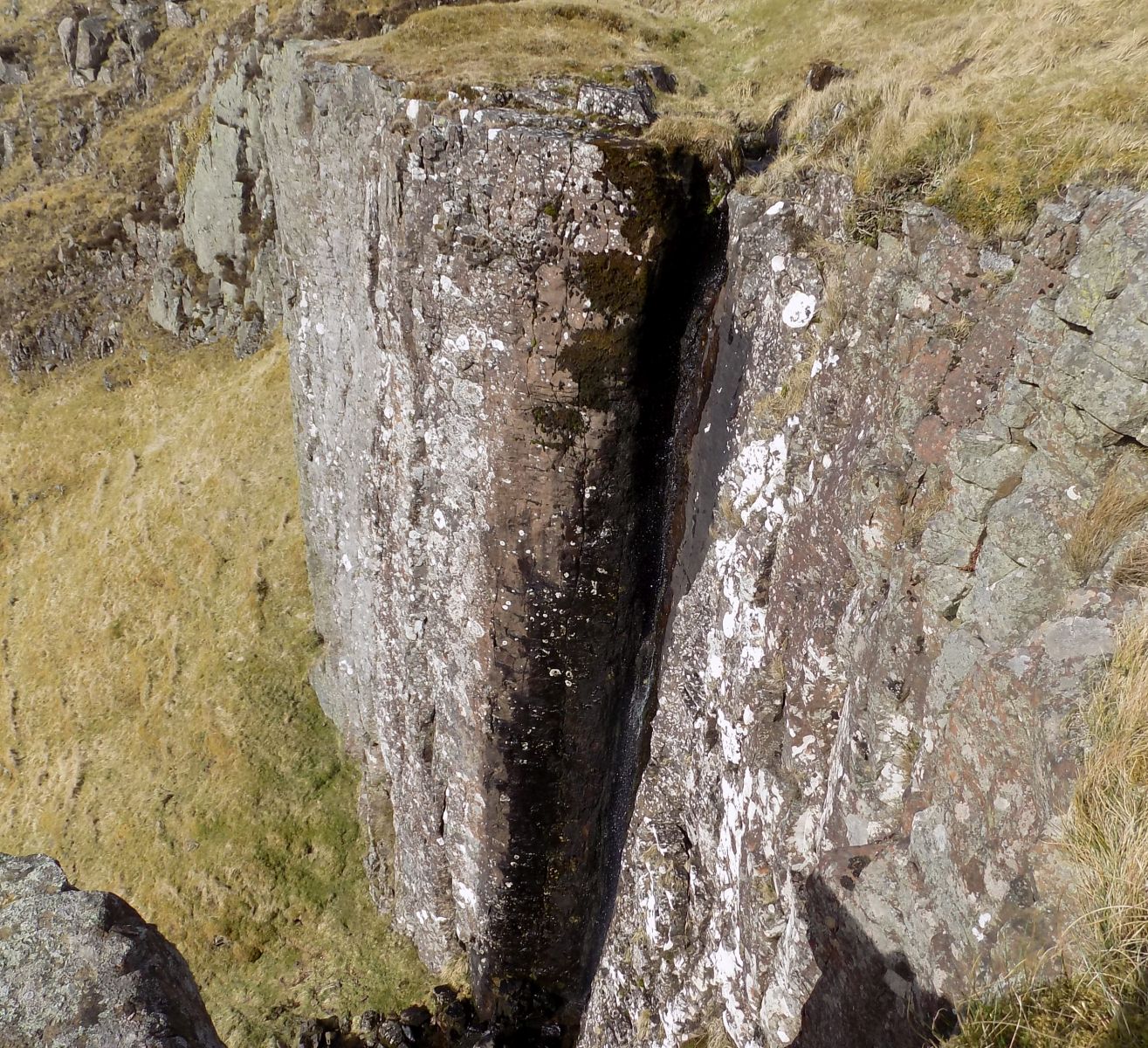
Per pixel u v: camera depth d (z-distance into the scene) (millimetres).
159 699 17438
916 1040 4008
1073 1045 3041
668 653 9133
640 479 9289
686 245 8180
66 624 20078
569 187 7781
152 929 3828
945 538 4828
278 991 12984
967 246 5156
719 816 7781
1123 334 3926
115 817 15602
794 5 11891
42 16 45062
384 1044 12008
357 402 12766
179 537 20766
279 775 15594
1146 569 3771
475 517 9820
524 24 11469
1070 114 5199
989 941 3633
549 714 10359
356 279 11852
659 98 8992
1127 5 6613
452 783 11703
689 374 8828
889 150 6082
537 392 8672
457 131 8414
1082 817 3355
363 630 14125
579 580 9578
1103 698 3492
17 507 24734
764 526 7215
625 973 8883
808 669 6344
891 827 4902
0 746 18062
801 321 6828
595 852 11602
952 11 9703
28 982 3488
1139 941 3035
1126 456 4023
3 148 39312
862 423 5891
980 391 4859
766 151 8539
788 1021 5598
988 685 3971
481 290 8625
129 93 39219
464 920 12398
